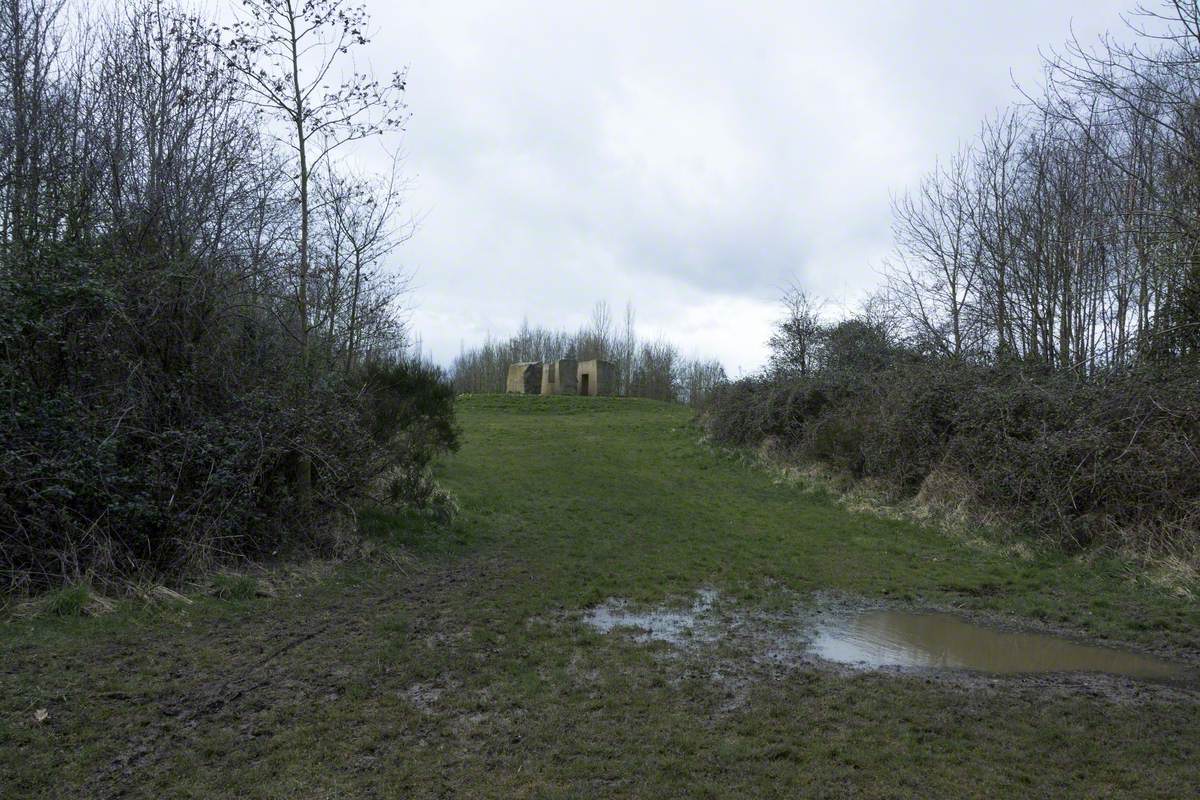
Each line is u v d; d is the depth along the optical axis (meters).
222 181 10.99
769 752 4.49
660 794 3.96
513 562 10.38
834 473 17.59
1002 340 18.91
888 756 4.47
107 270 8.73
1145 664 6.55
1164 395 11.24
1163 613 8.14
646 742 4.62
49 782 3.96
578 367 44.78
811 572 10.23
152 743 4.48
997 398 13.58
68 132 10.41
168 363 9.19
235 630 6.84
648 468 20.64
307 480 9.91
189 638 6.51
